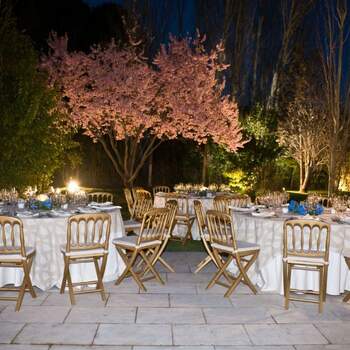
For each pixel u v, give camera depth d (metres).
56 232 5.42
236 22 15.70
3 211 5.79
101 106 10.45
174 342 4.07
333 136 12.20
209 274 6.20
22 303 4.98
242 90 16.23
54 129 10.09
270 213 5.79
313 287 5.36
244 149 13.72
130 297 5.22
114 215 6.00
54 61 11.05
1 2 9.36
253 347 4.00
